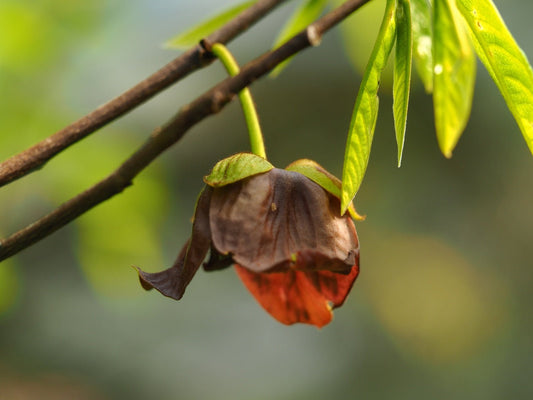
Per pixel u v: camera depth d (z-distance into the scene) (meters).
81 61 3.69
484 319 7.60
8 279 3.64
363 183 7.58
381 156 7.52
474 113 7.43
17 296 3.71
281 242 1.42
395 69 1.32
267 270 1.39
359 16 2.90
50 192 3.43
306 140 7.71
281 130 7.74
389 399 7.45
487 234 7.72
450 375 7.54
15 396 6.93
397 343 7.76
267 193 1.44
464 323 7.61
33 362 7.22
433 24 1.74
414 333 7.70
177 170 7.48
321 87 7.76
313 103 7.77
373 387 7.58
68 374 7.32
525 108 1.33
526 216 7.64
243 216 1.42
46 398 7.02
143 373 7.61
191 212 7.44
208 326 8.01
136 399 7.49
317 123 7.75
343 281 1.59
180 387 7.49
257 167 1.46
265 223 1.42
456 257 7.70
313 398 7.52
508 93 1.34
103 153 3.46
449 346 7.57
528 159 7.47
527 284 7.62
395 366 7.70
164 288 1.41
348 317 8.02
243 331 8.05
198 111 1.46
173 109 7.05
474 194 7.66
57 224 1.45
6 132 3.33
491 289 7.67
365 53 2.95
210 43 1.58
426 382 7.56
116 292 3.75
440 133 1.90
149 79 1.54
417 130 7.48
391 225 7.70
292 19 2.06
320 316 1.67
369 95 1.28
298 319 1.68
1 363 7.14
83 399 7.16
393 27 1.29
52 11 3.40
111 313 7.58
